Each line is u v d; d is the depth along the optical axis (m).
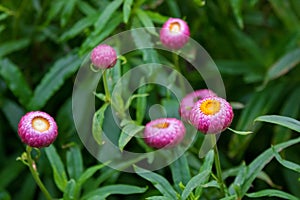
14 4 1.49
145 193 1.38
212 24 1.51
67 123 1.39
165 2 1.46
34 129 1.18
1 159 1.45
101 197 1.22
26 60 1.49
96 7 1.43
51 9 1.41
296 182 1.41
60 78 1.38
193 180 1.15
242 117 1.41
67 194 1.22
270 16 1.53
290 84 1.47
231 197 1.16
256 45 1.50
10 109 1.44
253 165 1.21
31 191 1.42
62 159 1.38
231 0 1.37
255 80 1.45
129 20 1.35
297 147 1.45
